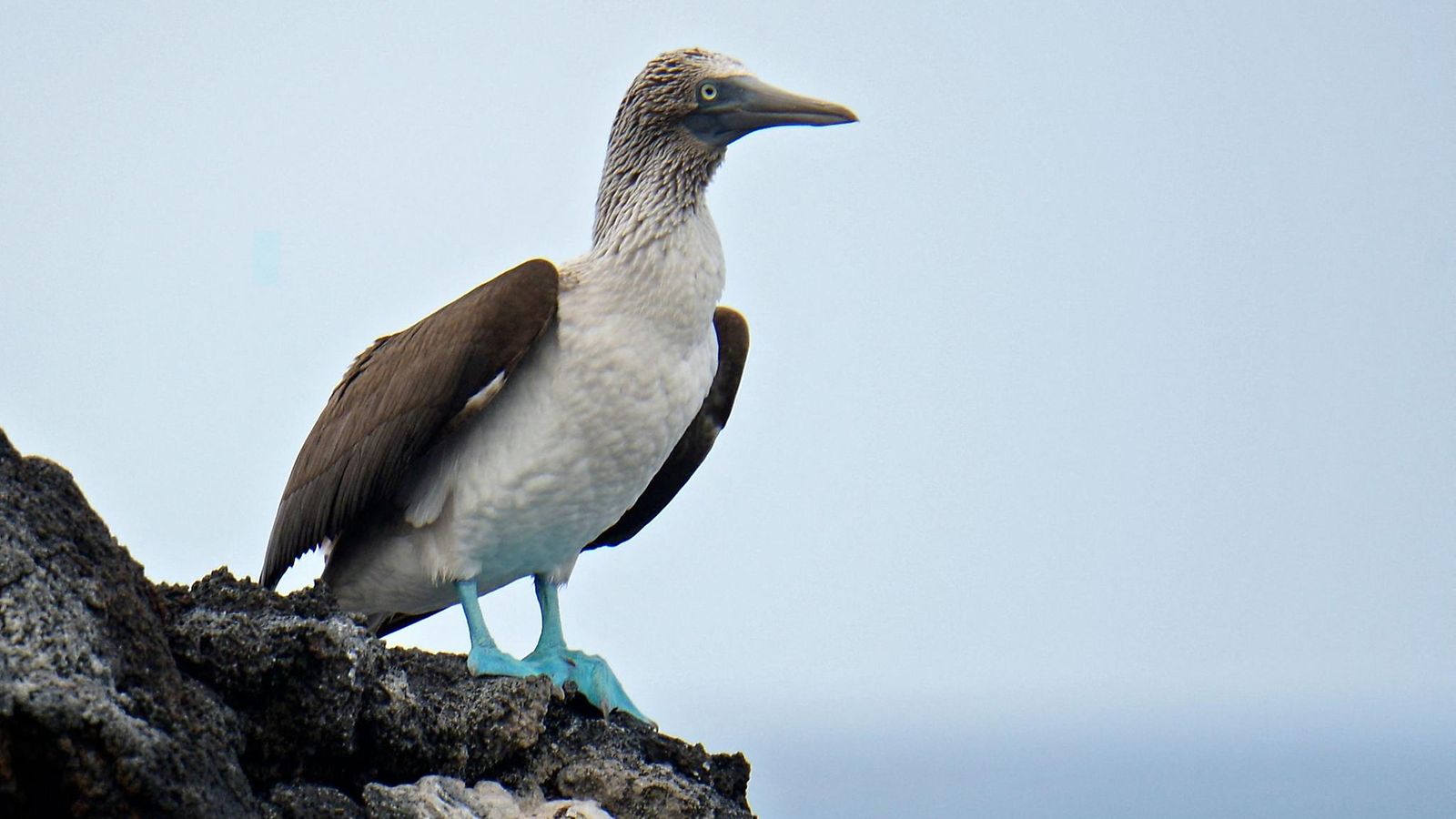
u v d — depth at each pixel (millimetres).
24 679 8133
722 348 15336
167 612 9742
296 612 10508
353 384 13672
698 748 12508
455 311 13133
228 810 8719
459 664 12734
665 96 13625
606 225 13703
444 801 10352
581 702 13008
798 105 13680
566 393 13000
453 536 13336
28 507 8797
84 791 8102
